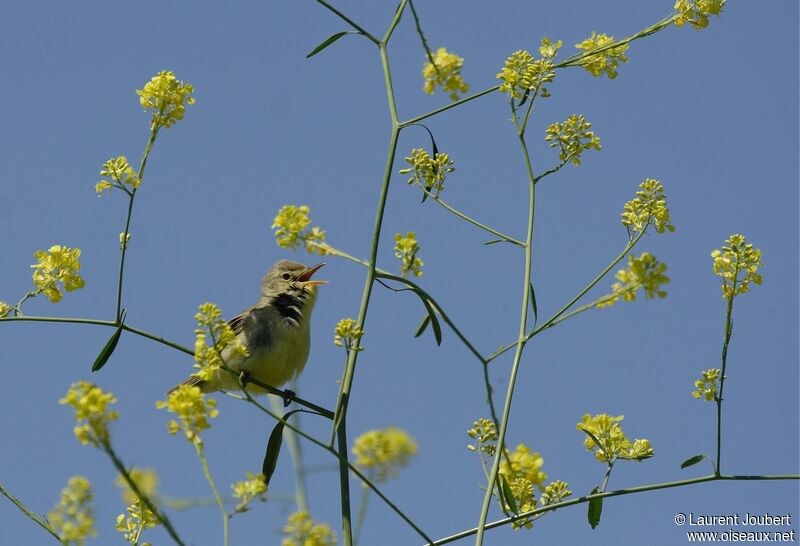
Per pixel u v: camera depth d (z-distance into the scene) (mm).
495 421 11320
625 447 10664
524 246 11125
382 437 11406
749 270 10297
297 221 11492
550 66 11781
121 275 10953
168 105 11328
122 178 11047
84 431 7719
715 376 10273
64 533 8836
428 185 11984
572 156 11570
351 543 9750
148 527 9516
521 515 10109
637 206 11250
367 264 11211
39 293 11172
